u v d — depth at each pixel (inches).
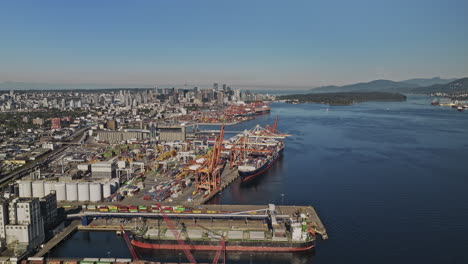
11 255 6737.2
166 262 6879.9
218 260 7027.6
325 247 7564.0
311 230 7849.4
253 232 7632.9
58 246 7495.1
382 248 7514.8
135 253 7214.6
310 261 7027.6
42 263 6628.9
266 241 7293.3
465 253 7303.2
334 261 7022.6
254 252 7313.0
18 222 7027.6
